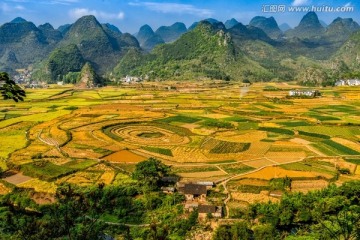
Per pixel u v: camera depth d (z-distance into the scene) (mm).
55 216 43438
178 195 93188
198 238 75562
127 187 94875
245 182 104062
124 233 73688
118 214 81938
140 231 75688
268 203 86812
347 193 88688
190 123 184625
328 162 123625
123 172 110250
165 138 154875
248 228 76938
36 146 138875
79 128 170125
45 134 157875
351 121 189625
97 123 180250
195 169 115625
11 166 113875
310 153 134250
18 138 151375
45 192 94125
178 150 137250
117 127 173500
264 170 114375
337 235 58469
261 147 141500
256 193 97062
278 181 101562
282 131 167500
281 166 118062
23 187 97750
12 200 88562
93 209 48531
